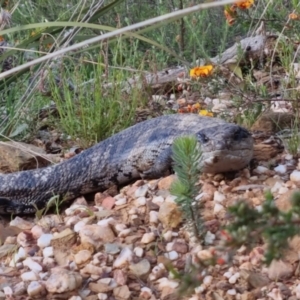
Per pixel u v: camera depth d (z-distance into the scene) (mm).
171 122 8156
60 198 8336
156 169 7996
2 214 8445
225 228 3322
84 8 10125
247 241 3377
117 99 9766
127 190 7734
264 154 8086
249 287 5684
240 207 3289
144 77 10727
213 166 7262
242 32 14242
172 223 6539
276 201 6461
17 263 6551
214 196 7008
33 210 8312
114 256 6277
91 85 10555
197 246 6141
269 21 10156
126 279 5926
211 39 14047
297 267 5777
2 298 5891
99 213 7180
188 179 5727
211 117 8141
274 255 3150
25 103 10180
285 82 9883
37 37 10250
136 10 15031
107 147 8391
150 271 6035
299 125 8875
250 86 9898
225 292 5633
